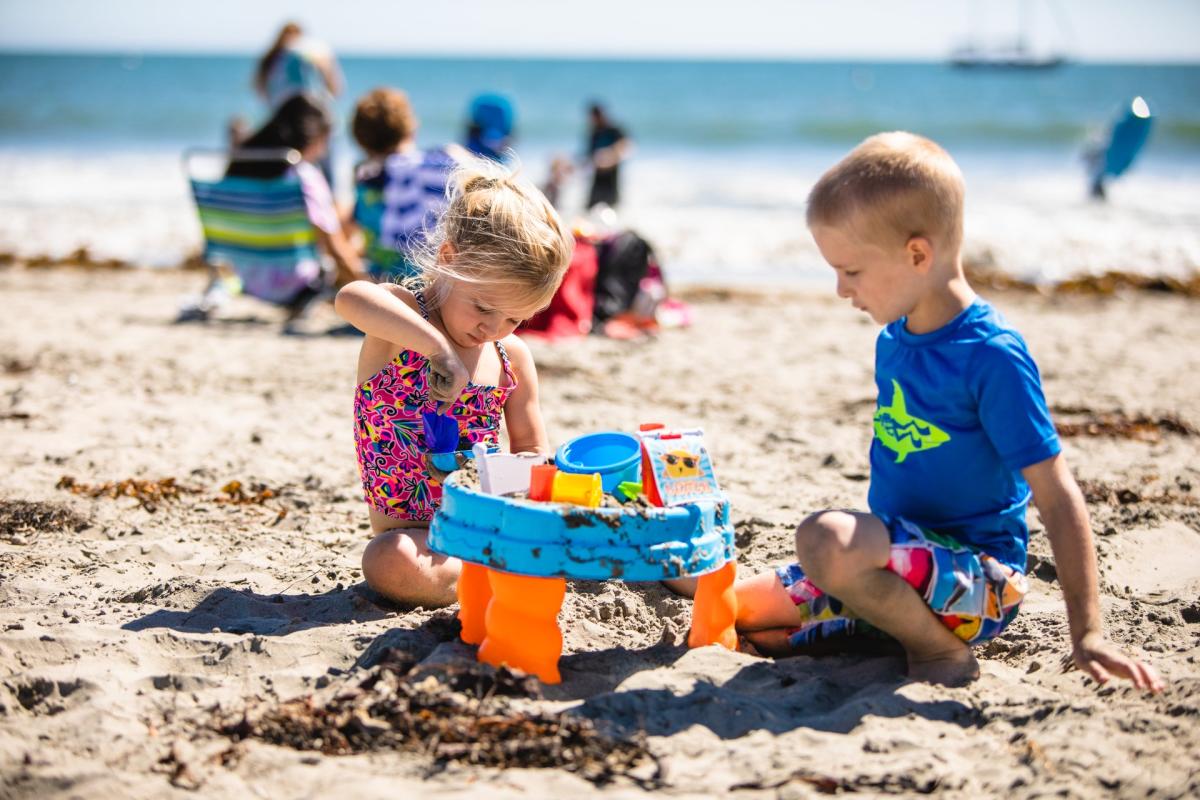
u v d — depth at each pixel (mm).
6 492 3988
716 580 2729
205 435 4871
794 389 6121
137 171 18094
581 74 75188
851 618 2762
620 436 2770
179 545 3557
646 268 7738
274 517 3875
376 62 103375
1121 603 3146
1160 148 25969
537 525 2434
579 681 2574
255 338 7145
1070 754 2209
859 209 2490
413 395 3000
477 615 2691
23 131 30750
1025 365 2486
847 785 2111
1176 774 2125
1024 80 67375
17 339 6840
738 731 2342
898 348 2646
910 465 2650
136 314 7902
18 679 2496
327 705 2355
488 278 2732
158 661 2670
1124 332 7992
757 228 13008
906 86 59250
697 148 29453
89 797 2047
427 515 3066
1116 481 4391
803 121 35219
